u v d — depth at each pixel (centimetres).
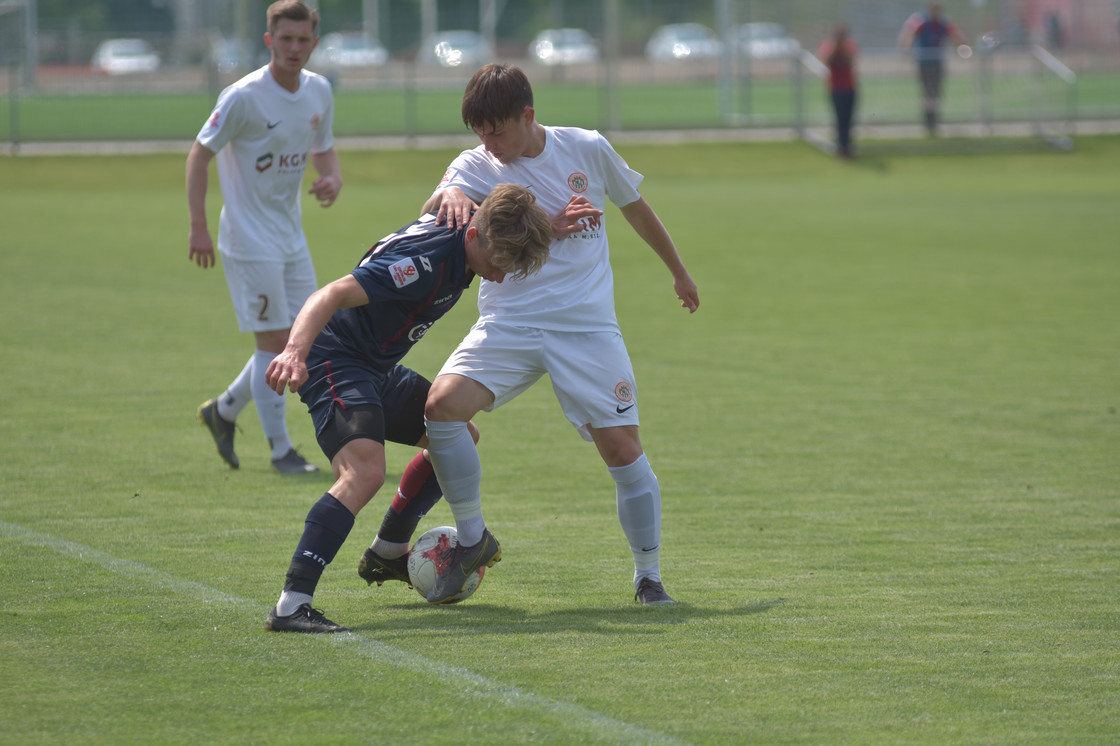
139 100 9888
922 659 1266
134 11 10169
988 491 2116
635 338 3741
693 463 2320
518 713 1096
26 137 9294
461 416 1467
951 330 3862
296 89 2264
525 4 12412
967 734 1066
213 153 2216
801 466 2300
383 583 1594
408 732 1052
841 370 3275
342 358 1420
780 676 1205
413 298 1381
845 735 1059
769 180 8944
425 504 1518
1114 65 12106
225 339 3553
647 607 1459
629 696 1144
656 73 12194
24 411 2625
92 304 4081
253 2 9981
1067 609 1466
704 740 1044
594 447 2450
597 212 1477
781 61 11606
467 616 1422
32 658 1233
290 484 2125
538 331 1490
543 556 1717
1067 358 3422
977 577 1617
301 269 2339
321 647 1279
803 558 1717
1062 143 9975
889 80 11075
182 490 2056
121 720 1073
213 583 1520
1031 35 11588
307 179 7856
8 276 4600
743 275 4997
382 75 12044
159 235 5812
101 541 1719
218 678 1180
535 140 1512
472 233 1377
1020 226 6500
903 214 7025
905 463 2320
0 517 1841
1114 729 1080
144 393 2847
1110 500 2055
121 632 1320
